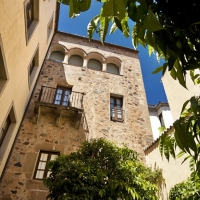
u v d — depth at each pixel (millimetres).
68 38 10844
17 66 4555
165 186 5203
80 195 3301
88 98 8133
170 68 1003
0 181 5129
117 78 9539
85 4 895
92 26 1255
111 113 8102
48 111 6918
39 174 5637
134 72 10258
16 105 5168
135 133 7531
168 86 7055
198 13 1018
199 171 1253
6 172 5352
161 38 994
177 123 1094
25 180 5324
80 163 3848
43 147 6141
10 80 4184
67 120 7047
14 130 5293
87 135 6871
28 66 5688
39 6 5594
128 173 3957
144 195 3766
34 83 7316
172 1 1040
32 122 6621
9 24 3570
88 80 8883
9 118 5105
